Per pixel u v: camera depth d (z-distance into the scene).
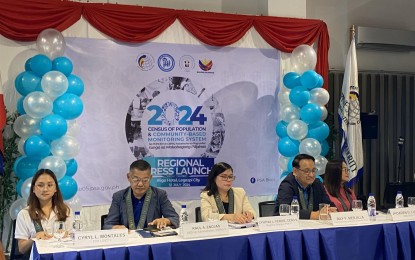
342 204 4.28
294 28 6.14
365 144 7.18
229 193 4.04
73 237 3.06
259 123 6.07
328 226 3.52
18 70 5.17
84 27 5.38
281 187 4.23
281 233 3.37
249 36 6.03
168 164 5.72
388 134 7.29
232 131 5.97
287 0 6.24
